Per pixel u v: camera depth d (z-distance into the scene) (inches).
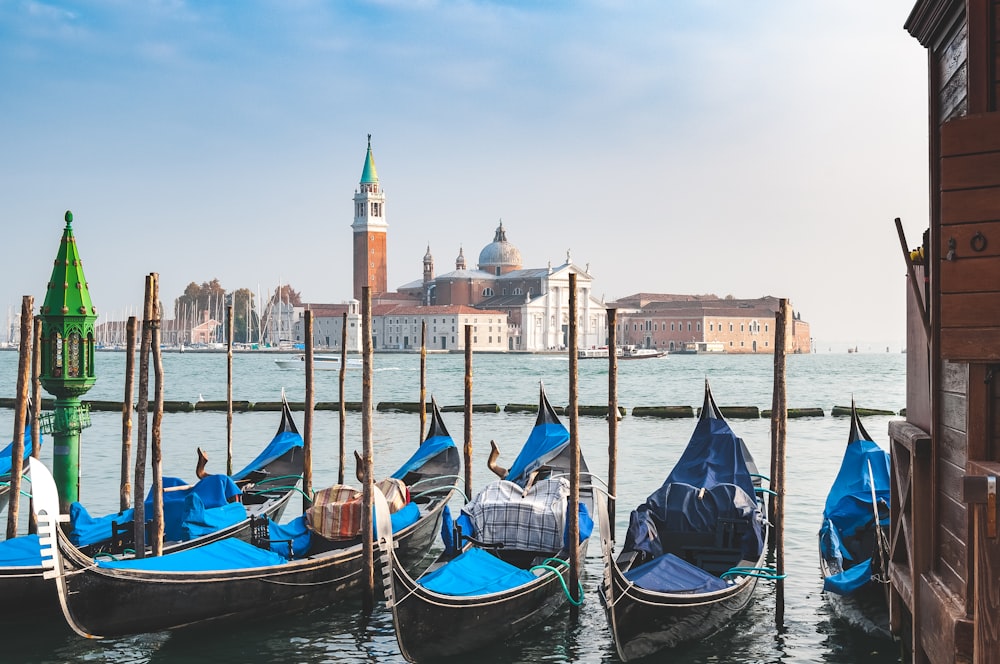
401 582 530.3
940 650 335.0
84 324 832.9
